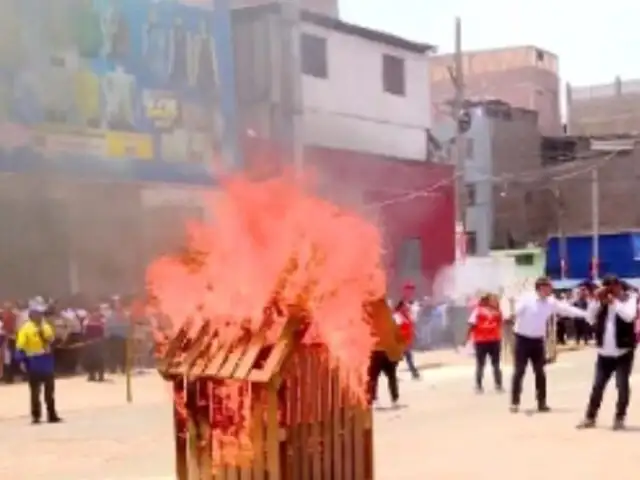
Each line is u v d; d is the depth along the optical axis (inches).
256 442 190.4
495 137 1432.1
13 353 625.3
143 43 416.5
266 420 189.0
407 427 401.4
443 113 1229.7
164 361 204.4
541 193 1496.1
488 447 344.2
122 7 396.5
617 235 1312.7
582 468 300.2
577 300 982.4
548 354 734.5
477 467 305.4
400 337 215.5
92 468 328.2
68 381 627.5
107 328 573.9
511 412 440.1
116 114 390.9
